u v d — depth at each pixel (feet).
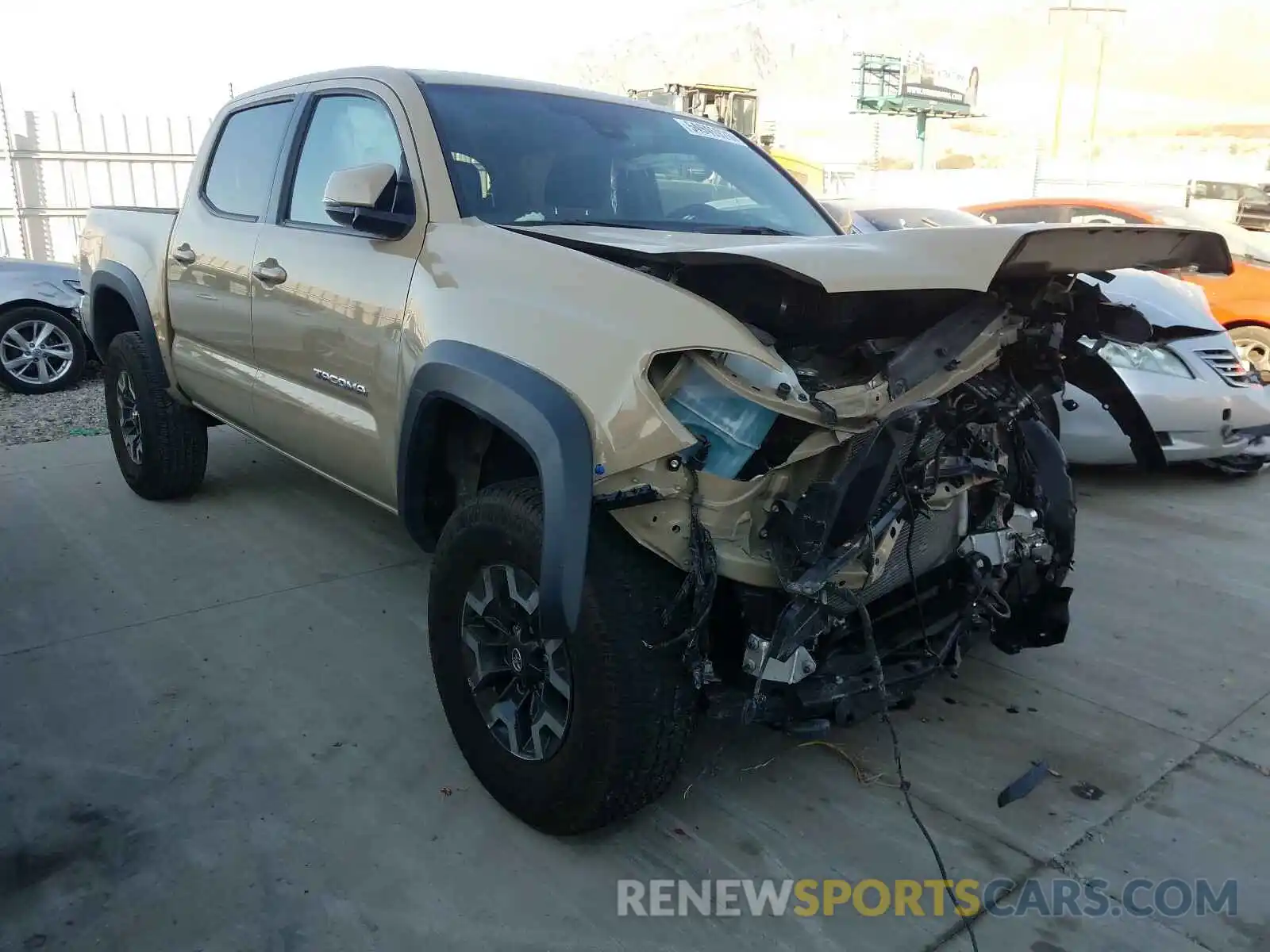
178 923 7.30
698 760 9.44
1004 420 8.65
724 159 12.26
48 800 8.69
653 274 8.06
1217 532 15.78
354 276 10.09
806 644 7.56
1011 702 10.53
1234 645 11.85
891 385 7.55
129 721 9.97
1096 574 13.99
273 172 12.46
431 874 7.86
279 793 8.84
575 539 6.91
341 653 11.44
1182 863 8.04
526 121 10.96
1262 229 47.29
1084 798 8.89
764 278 7.47
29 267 27.04
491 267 8.59
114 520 15.80
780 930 7.34
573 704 7.61
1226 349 17.57
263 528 15.43
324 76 12.16
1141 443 9.59
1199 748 9.68
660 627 7.41
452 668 8.78
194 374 14.20
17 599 12.81
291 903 7.52
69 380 27.55
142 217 15.79
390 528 15.55
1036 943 7.21
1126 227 7.46
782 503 7.28
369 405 9.96
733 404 7.02
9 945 7.07
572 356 7.41
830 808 8.73
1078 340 9.37
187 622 12.19
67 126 45.47
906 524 8.04
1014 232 7.19
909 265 7.11
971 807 8.75
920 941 7.24
